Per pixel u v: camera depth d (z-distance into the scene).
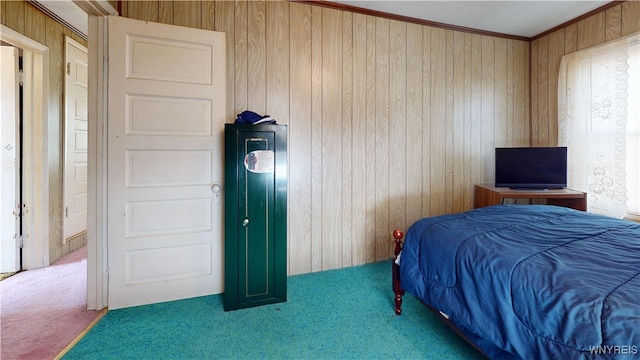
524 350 1.22
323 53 2.93
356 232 3.15
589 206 3.17
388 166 3.24
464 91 3.53
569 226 1.89
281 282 2.38
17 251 2.88
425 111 3.37
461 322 1.53
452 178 3.52
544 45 3.62
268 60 2.74
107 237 2.23
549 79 3.57
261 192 2.31
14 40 2.68
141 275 2.30
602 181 3.05
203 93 2.40
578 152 3.25
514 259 1.40
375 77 3.14
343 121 3.04
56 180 3.15
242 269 2.28
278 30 2.77
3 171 2.84
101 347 1.81
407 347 1.82
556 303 1.13
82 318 2.11
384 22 3.15
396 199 3.29
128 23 2.20
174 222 2.37
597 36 3.08
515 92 3.75
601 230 1.80
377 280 2.79
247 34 2.67
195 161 2.41
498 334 1.33
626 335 0.94
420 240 1.94
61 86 3.20
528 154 3.30
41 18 2.89
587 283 1.15
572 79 3.28
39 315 2.15
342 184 3.07
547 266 1.30
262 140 2.30
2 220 2.84
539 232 1.77
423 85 3.34
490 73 3.63
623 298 1.04
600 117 3.06
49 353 1.74
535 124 3.75
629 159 2.87
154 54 2.27
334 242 3.07
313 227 2.98
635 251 1.46
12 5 2.59
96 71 2.18
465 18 3.24
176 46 2.32
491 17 3.22
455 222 2.02
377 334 1.95
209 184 2.45
